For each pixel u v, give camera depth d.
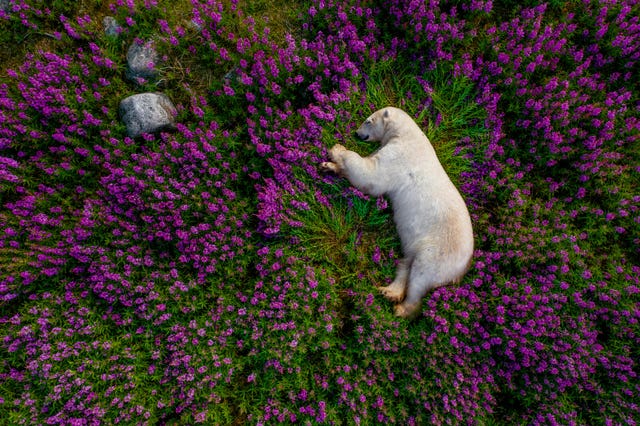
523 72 4.05
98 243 3.72
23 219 3.64
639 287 3.63
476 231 3.95
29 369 3.43
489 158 3.94
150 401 3.50
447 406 3.38
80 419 3.28
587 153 3.88
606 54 4.14
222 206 3.68
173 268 3.71
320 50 4.03
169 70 4.22
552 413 3.47
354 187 3.92
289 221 3.76
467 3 4.20
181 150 3.82
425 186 3.63
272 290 3.66
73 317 3.52
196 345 3.56
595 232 3.81
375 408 3.51
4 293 3.58
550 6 4.32
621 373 3.49
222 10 4.18
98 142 3.92
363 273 3.93
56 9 4.34
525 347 3.44
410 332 3.61
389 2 4.17
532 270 3.76
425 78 4.25
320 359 3.70
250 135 3.86
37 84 3.81
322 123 4.09
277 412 3.40
